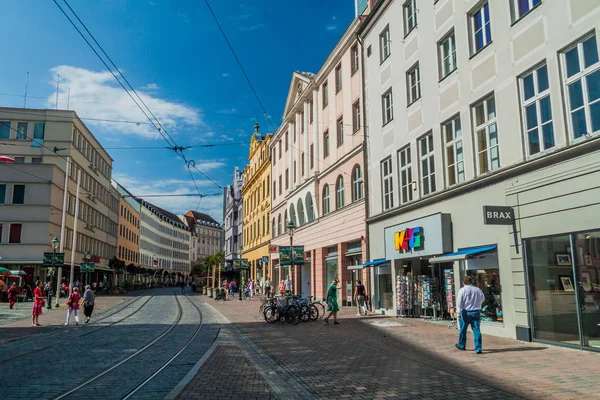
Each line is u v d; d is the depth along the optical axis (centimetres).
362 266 2294
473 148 1579
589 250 1106
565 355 1063
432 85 1844
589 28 1135
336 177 2928
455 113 1684
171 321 2066
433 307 1833
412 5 2052
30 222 4291
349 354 1128
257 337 1489
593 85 1130
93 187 5750
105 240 6375
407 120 2045
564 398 709
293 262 2875
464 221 1599
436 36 1827
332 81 3064
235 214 7469
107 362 1053
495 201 1435
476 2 1580
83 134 5300
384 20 2302
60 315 2483
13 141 4794
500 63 1446
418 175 1942
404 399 714
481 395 732
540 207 1249
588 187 1105
